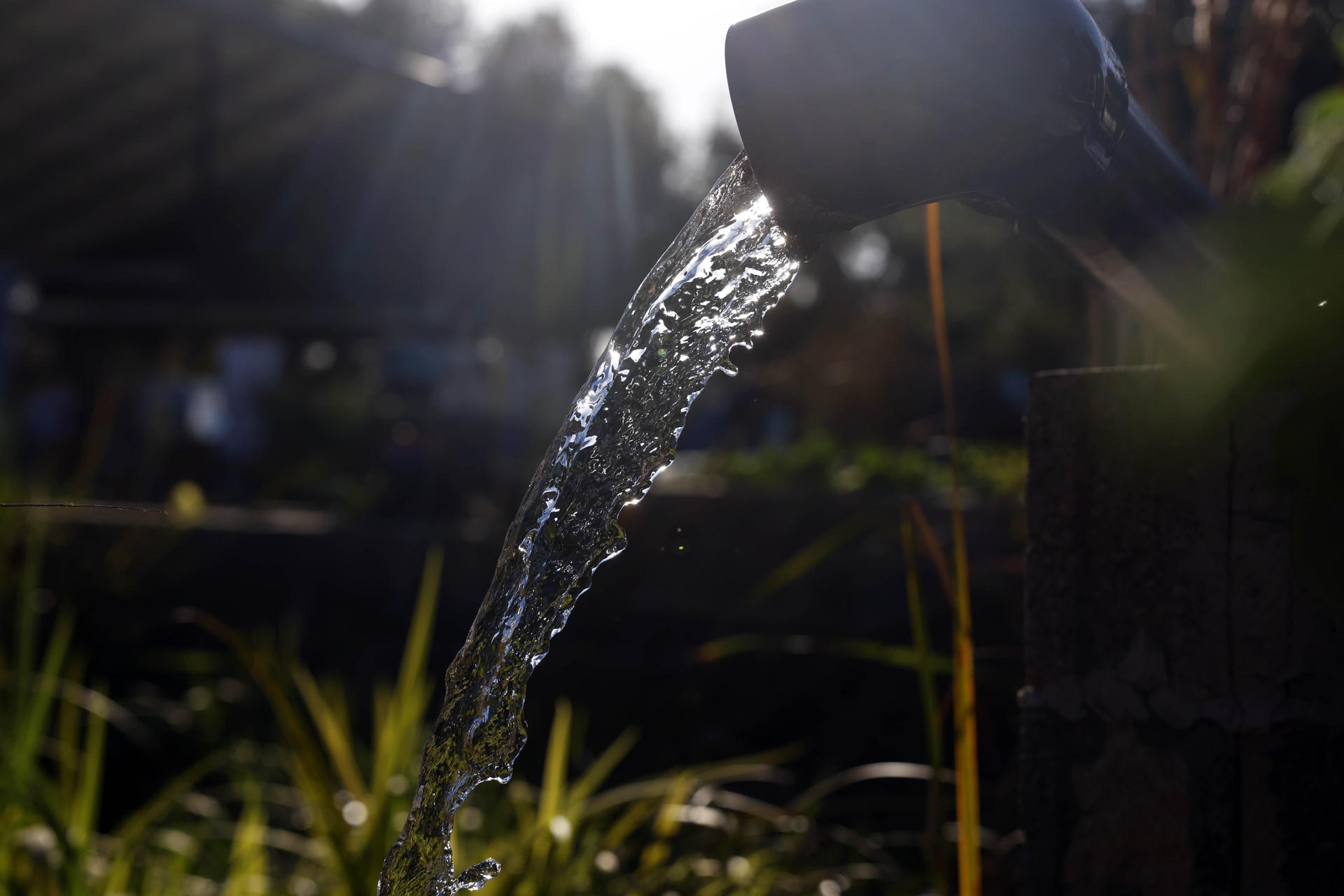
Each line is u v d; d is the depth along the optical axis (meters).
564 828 1.59
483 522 5.92
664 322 0.69
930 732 1.19
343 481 7.20
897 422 6.39
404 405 9.54
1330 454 0.46
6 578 3.43
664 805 1.94
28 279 9.77
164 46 7.05
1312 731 0.73
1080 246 0.58
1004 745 1.89
